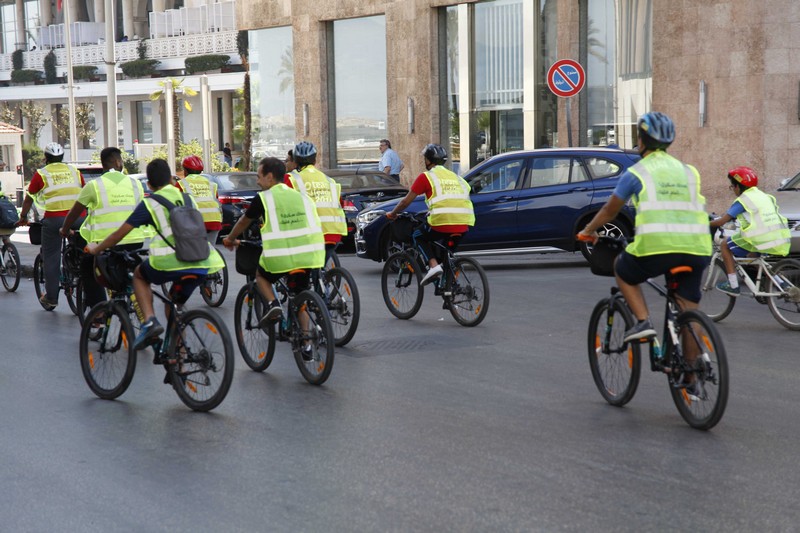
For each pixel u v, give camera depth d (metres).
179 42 56.69
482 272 11.41
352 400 8.25
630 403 8.02
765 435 7.06
